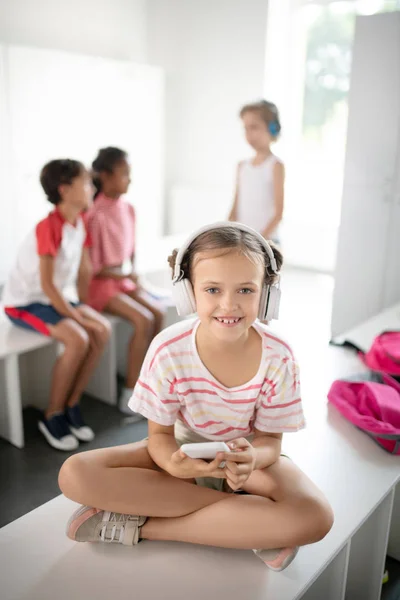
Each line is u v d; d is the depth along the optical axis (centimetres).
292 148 466
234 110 452
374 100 247
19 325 211
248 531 104
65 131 378
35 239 199
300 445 144
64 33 416
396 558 158
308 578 104
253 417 119
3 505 170
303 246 461
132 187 442
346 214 268
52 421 202
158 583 102
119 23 457
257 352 111
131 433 214
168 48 477
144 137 438
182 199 492
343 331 284
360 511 120
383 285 265
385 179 252
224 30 441
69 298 242
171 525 110
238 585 102
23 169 358
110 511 110
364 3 405
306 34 438
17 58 339
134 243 245
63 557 108
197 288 103
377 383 167
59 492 177
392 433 140
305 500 105
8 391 196
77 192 195
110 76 398
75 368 199
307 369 189
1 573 104
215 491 113
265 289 107
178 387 111
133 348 228
